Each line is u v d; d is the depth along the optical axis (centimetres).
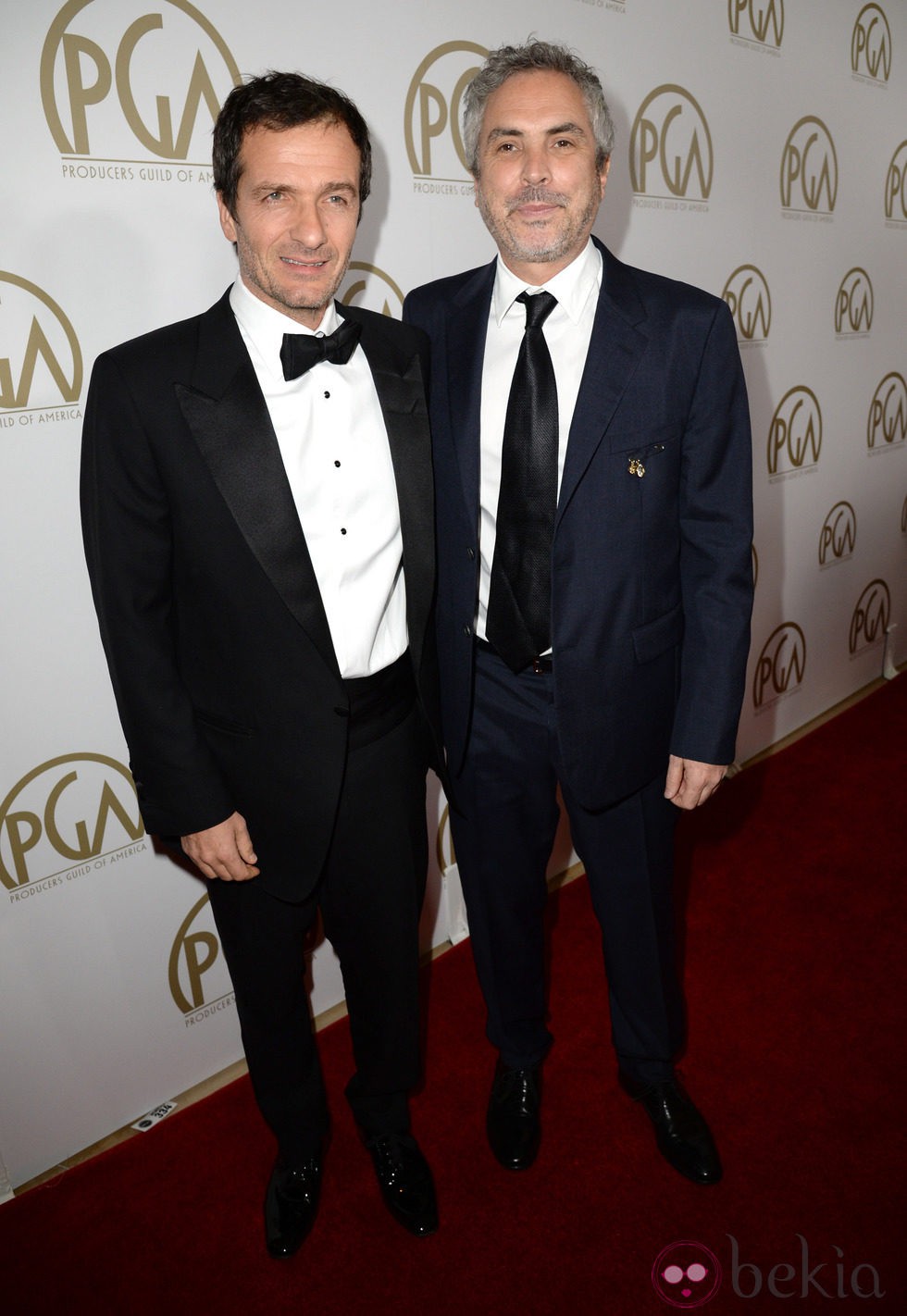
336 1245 155
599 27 198
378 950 148
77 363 143
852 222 282
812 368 281
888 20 276
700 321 133
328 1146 173
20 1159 168
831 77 261
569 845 247
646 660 142
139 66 139
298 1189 158
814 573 303
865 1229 152
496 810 157
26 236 135
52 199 136
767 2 234
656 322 133
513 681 148
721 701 140
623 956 162
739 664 140
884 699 336
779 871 244
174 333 122
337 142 112
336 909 146
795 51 247
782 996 203
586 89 128
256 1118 180
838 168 271
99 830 163
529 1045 175
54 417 143
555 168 127
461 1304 145
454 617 145
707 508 138
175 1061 184
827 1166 163
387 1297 147
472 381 140
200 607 125
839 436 298
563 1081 184
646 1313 142
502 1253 152
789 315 268
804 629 306
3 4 127
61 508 147
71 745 157
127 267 145
